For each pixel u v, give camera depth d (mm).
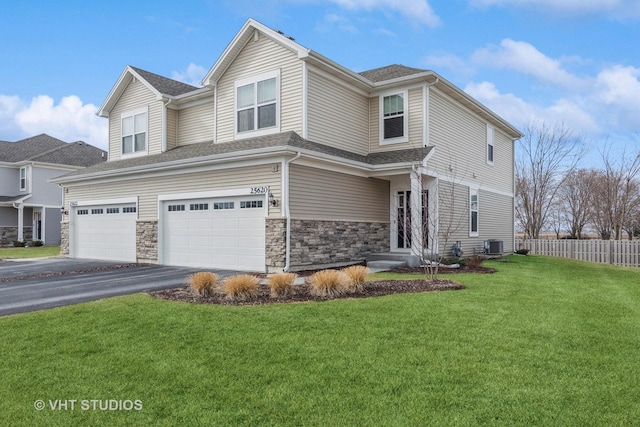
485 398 3932
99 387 4324
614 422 3518
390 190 16125
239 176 13031
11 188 31422
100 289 10016
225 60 15109
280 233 12016
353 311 6957
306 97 13430
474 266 14172
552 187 31516
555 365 4688
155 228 15469
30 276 12695
